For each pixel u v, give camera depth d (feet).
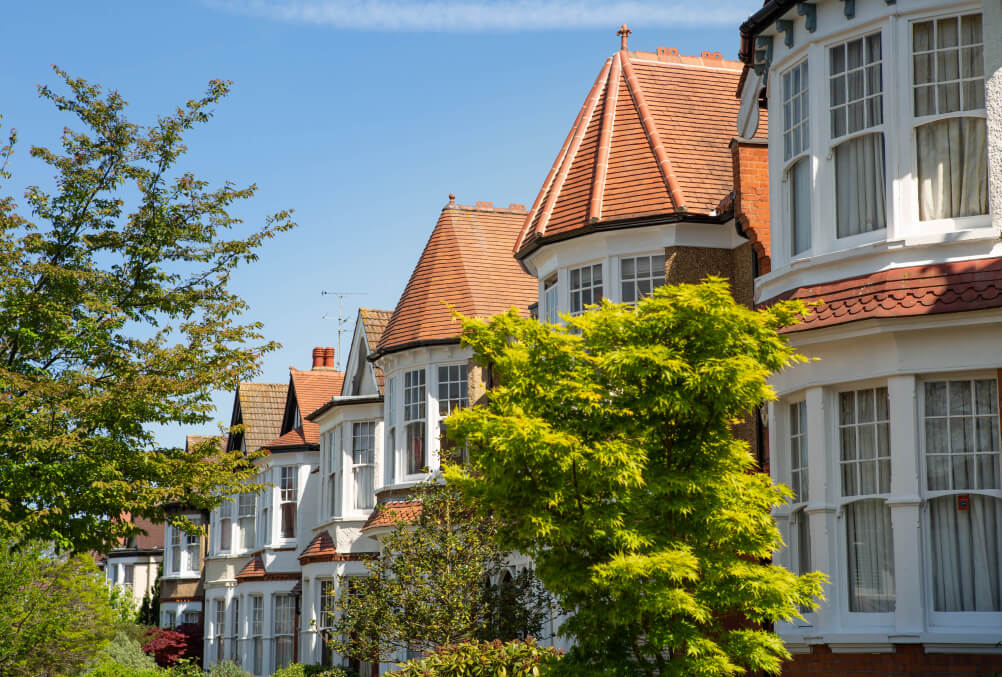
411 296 94.94
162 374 75.46
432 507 72.95
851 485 46.11
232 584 142.41
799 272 48.60
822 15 48.62
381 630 72.18
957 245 44.19
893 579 44.75
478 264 94.84
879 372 44.88
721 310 36.11
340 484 109.09
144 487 72.23
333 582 106.83
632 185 66.23
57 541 71.26
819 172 48.16
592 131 71.31
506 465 35.47
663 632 35.68
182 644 152.66
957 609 43.37
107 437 72.18
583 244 66.59
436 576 70.95
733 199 60.18
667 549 35.22
